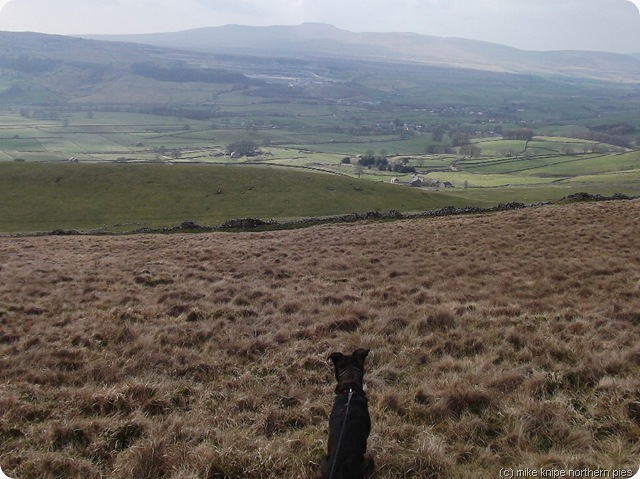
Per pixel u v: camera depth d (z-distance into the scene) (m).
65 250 34.69
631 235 26.56
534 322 13.31
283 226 59.59
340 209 87.38
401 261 23.97
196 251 29.59
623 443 7.39
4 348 12.79
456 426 8.18
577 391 9.19
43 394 10.08
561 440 7.71
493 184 144.62
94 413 9.16
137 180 98.00
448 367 10.66
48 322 15.15
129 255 30.55
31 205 87.06
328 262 24.30
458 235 30.70
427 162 196.12
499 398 9.01
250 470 7.25
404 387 9.99
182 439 8.15
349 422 6.28
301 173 104.19
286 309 15.99
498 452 7.55
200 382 10.73
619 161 182.75
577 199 52.94
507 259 23.34
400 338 12.66
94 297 18.33
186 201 90.50
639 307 14.11
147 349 12.25
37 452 7.82
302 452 7.73
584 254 23.16
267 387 10.07
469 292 17.73
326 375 10.72
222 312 15.64
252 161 180.12
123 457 7.65
